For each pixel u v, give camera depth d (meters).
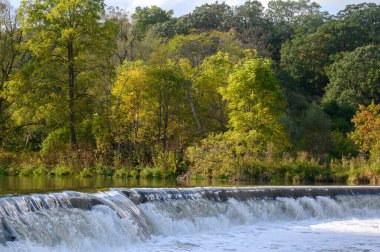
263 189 22.77
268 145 37.03
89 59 42.12
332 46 81.06
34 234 14.40
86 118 43.41
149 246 16.73
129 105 44.38
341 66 71.25
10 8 43.22
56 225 15.12
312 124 49.94
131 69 46.56
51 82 41.59
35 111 40.94
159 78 44.03
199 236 18.61
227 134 37.66
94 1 43.16
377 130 41.91
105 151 40.47
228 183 30.91
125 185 26.08
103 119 41.84
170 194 19.91
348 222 22.14
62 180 29.52
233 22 92.50
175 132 46.09
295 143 47.91
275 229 20.23
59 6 40.50
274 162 36.06
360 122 47.12
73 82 41.56
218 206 20.86
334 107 65.00
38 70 41.44
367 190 24.95
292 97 63.53
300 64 80.69
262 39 87.62
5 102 42.72
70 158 38.12
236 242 17.69
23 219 14.52
